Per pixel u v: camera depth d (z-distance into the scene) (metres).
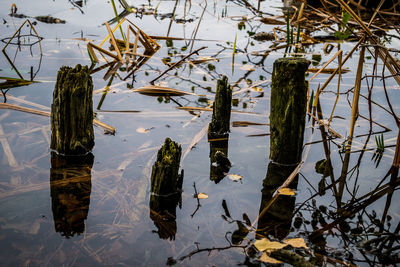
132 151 3.01
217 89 3.32
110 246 1.96
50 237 2.00
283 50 6.01
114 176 2.65
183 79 4.80
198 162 2.95
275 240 2.06
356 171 2.88
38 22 6.87
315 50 5.94
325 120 3.76
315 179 2.77
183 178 2.71
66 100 2.72
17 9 7.58
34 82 4.32
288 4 8.25
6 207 2.24
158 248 1.97
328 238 2.09
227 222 2.22
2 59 5.00
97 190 2.47
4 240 1.96
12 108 3.54
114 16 7.64
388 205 2.45
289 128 2.82
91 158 2.88
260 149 3.21
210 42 6.36
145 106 3.96
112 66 5.14
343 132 3.53
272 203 2.43
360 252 1.98
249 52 5.92
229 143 3.31
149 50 5.87
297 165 2.94
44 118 3.49
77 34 6.36
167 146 2.44
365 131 3.56
